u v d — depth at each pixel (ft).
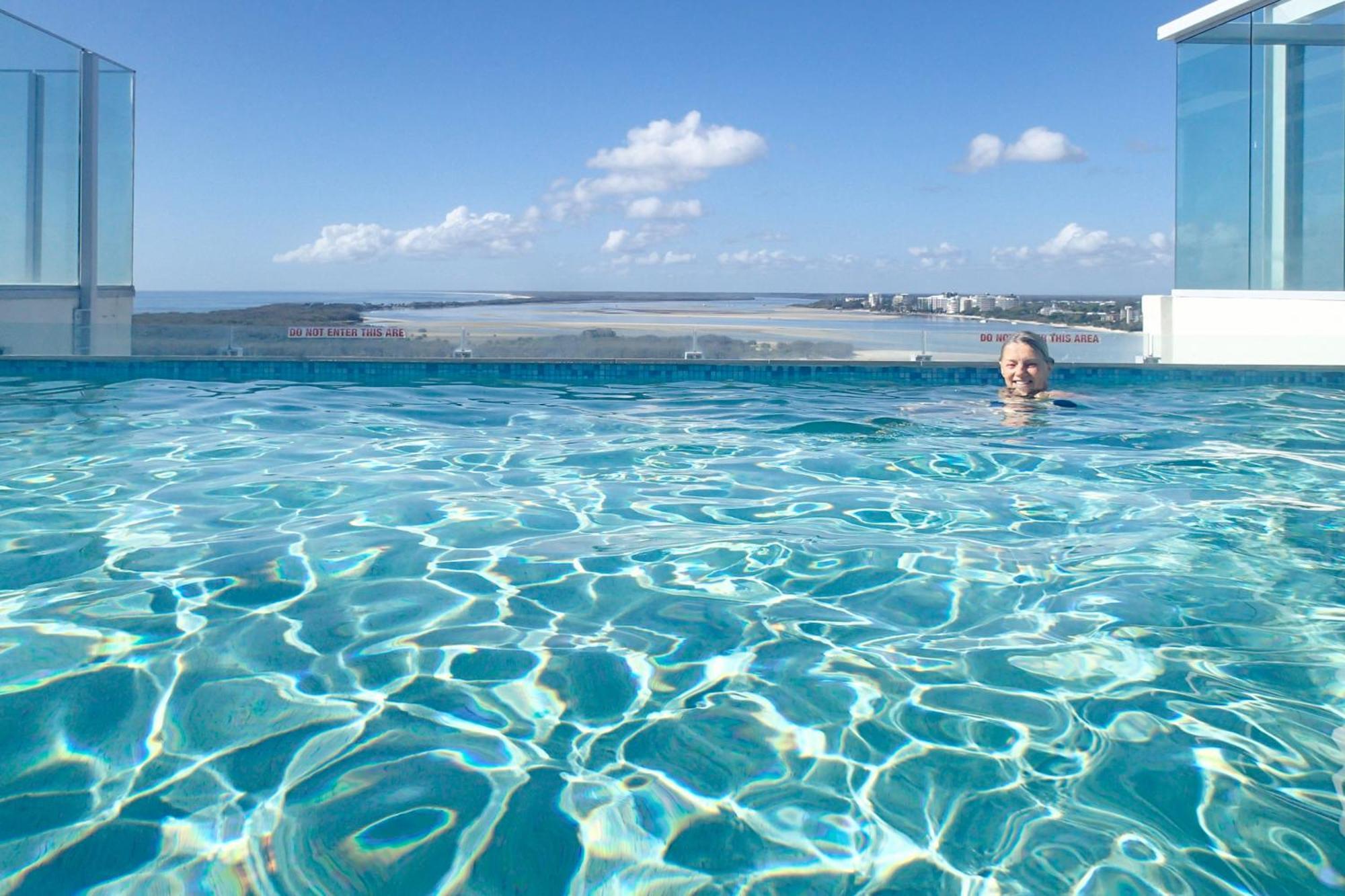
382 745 4.76
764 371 24.62
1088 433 15.24
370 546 8.41
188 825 4.06
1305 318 26.23
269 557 8.04
